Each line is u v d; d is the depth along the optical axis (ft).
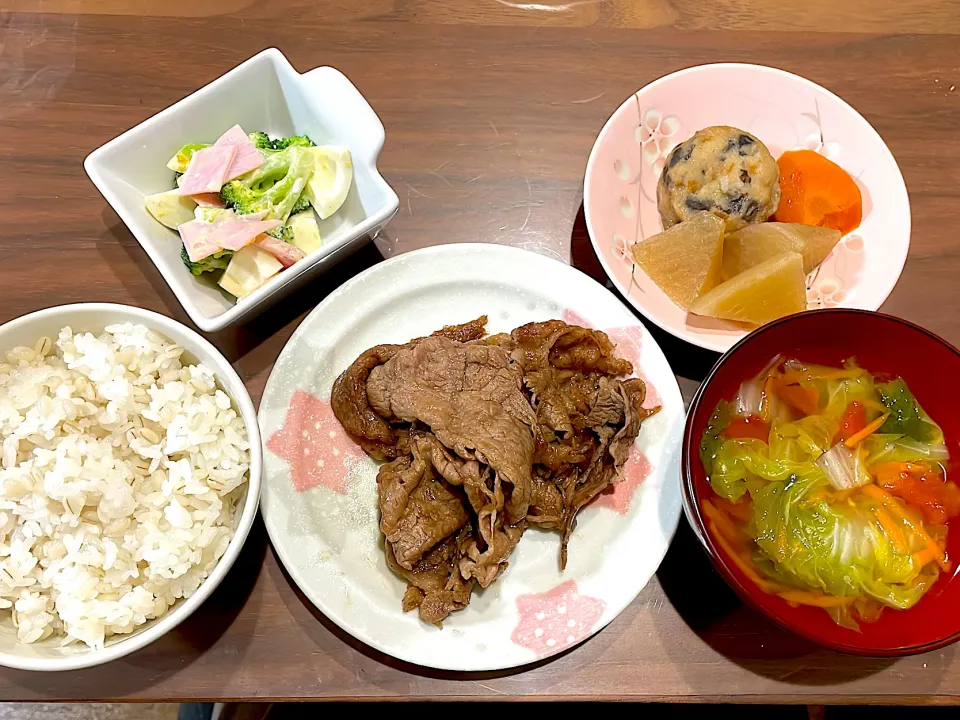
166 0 1.16
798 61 1.21
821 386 0.90
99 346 0.85
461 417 0.91
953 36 1.24
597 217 1.02
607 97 1.17
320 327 0.99
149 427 0.86
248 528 0.79
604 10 1.20
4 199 1.06
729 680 0.92
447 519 0.90
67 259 1.04
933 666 0.93
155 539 0.80
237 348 1.02
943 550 0.84
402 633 0.89
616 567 0.94
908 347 0.87
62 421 0.84
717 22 1.21
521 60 1.17
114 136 1.10
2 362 0.85
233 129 1.02
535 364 0.98
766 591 0.82
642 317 1.06
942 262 1.11
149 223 0.99
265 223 0.98
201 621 0.91
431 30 1.17
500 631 0.90
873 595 0.81
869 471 0.87
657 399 0.99
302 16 1.17
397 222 1.09
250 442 0.83
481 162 1.12
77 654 0.77
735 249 1.05
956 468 0.87
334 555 0.92
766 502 0.84
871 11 1.24
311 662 0.90
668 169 1.08
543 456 0.96
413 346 0.96
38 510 0.80
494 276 1.04
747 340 0.85
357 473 0.97
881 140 1.08
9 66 1.13
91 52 1.14
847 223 1.09
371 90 1.14
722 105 1.13
